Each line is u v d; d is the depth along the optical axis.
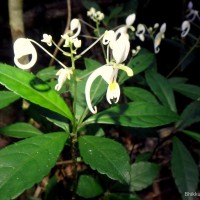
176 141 0.32
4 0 0.58
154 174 0.33
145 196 0.44
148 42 0.57
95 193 0.30
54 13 0.55
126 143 0.47
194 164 0.30
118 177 0.21
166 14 0.61
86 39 0.56
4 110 0.47
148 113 0.25
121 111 0.25
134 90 0.34
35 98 0.21
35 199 0.34
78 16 0.57
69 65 0.55
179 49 0.54
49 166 0.20
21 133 0.29
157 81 0.34
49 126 0.32
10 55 0.60
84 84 0.26
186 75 0.56
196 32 0.53
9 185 0.19
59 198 0.36
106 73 0.19
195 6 0.58
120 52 0.18
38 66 0.56
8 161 0.20
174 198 0.44
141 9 0.61
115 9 0.50
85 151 0.22
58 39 0.59
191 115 0.34
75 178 0.28
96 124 0.30
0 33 0.59
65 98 0.46
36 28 0.57
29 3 0.58
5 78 0.21
